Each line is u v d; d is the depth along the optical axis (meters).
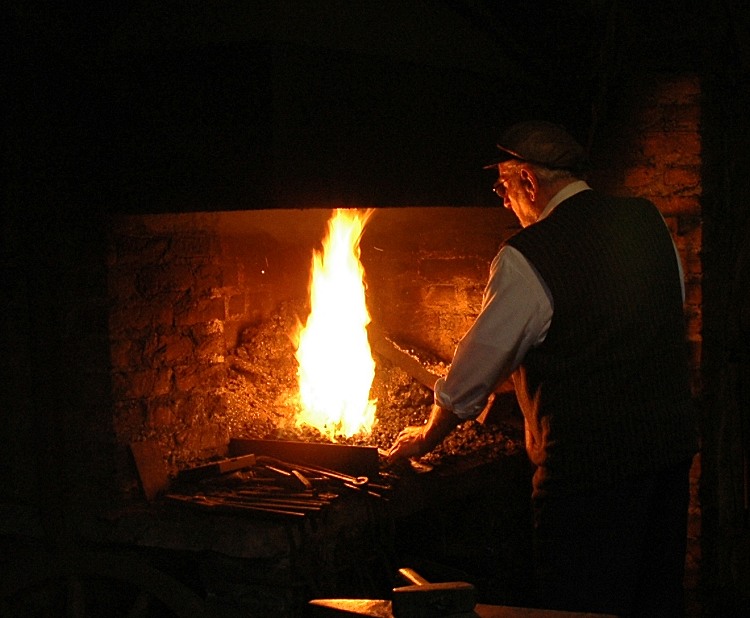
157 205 2.57
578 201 2.28
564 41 2.91
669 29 3.10
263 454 2.97
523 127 2.37
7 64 2.65
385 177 2.65
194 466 2.91
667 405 2.21
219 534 2.49
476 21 2.78
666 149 3.13
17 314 2.79
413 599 1.35
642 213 2.30
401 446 2.60
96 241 2.65
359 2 2.54
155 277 2.83
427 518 3.26
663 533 2.25
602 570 2.19
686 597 3.20
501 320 2.19
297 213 3.13
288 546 2.43
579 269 2.16
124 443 2.72
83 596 2.13
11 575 2.04
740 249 3.24
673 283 2.28
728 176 3.24
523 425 3.36
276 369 3.31
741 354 3.24
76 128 2.65
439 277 3.62
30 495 2.80
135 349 2.76
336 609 1.42
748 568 3.24
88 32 2.54
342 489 2.71
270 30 2.38
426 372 3.31
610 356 2.16
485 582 3.07
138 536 2.60
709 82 3.13
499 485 3.12
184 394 2.93
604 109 3.11
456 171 2.87
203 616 2.13
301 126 2.44
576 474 2.19
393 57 2.64
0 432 2.84
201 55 2.46
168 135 2.53
